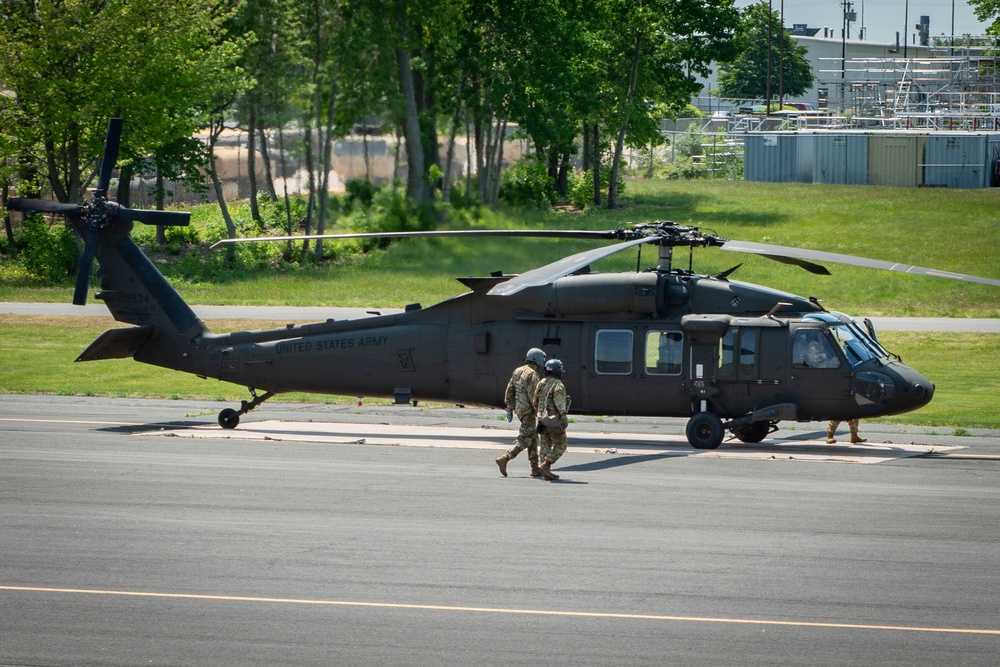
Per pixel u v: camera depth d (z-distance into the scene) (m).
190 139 166.75
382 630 27.11
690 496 42.44
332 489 43.50
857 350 54.31
